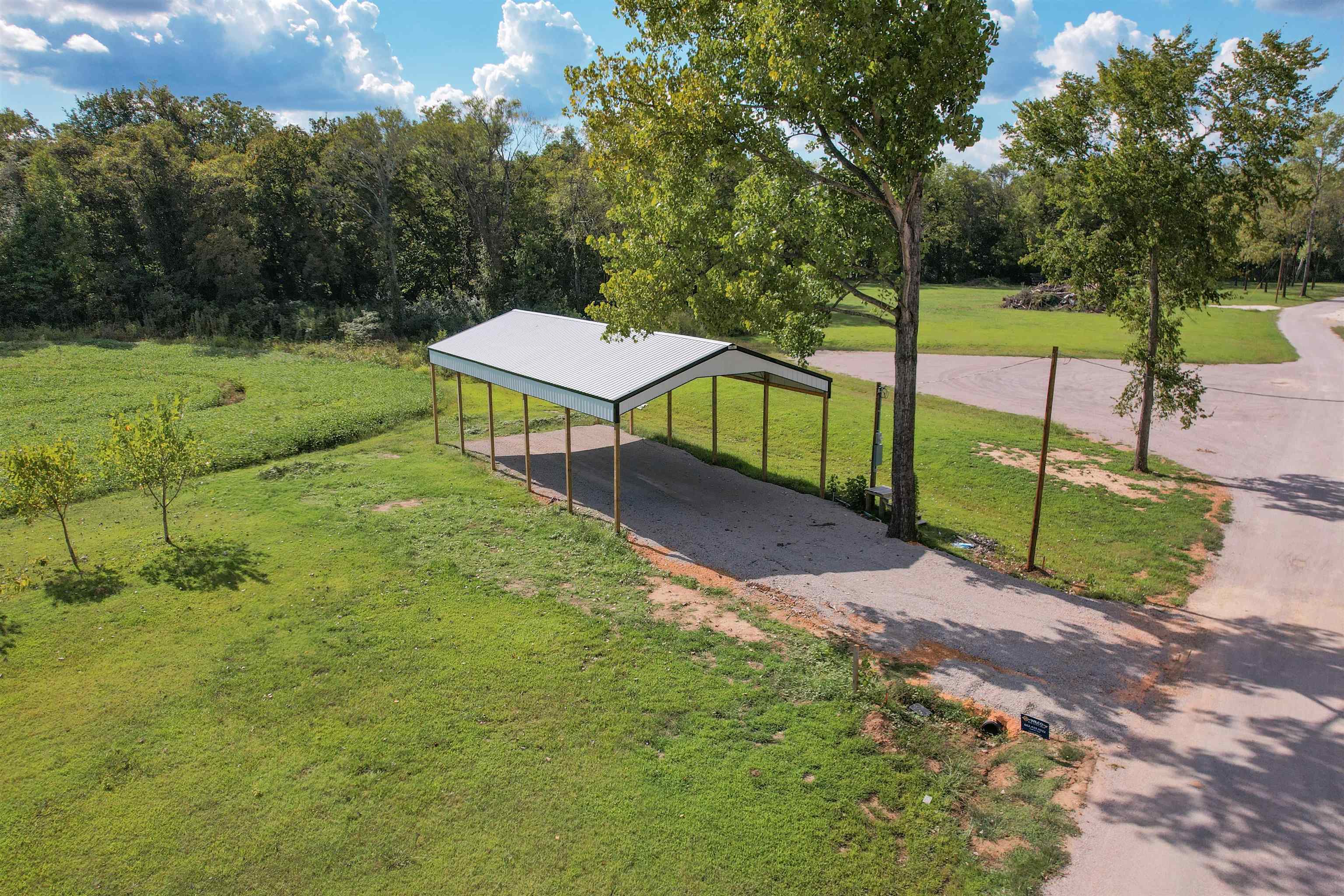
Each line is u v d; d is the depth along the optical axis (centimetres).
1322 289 8669
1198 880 773
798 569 1541
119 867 801
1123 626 1323
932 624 1313
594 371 1872
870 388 3400
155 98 6034
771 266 1588
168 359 4006
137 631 1281
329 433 2675
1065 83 2069
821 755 959
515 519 1802
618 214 1812
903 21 1366
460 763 948
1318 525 1803
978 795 901
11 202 4762
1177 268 2083
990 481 2138
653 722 1023
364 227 5775
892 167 1470
